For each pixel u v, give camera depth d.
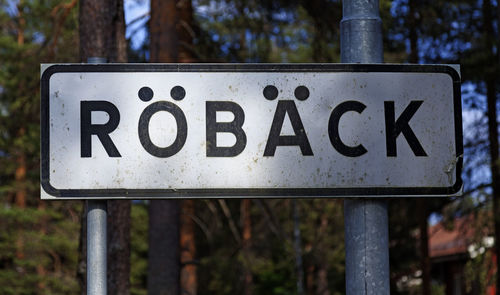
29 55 15.65
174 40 12.55
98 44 8.29
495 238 14.55
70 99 2.47
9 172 24.00
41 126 2.45
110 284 8.62
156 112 2.48
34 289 25.45
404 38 14.57
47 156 2.45
